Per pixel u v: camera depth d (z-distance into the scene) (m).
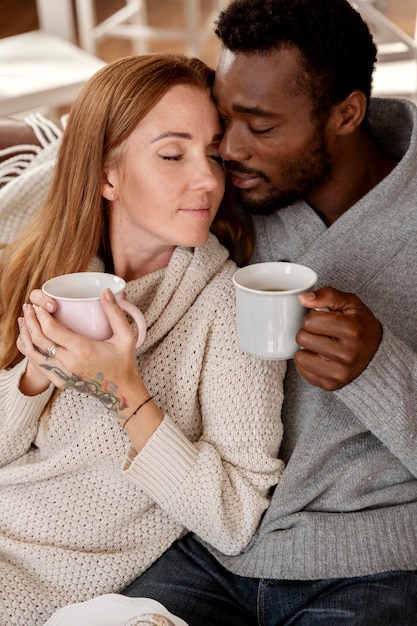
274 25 1.18
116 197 1.32
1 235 1.64
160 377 1.29
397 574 1.19
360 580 1.20
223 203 1.41
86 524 1.26
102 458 1.28
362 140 1.33
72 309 1.09
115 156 1.28
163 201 1.26
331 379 1.10
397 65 4.24
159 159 1.24
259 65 1.19
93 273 1.14
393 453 1.20
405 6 5.20
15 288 1.42
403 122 1.36
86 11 3.91
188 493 1.21
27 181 1.64
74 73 2.53
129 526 1.29
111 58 4.52
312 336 1.05
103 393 1.16
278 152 1.24
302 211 1.34
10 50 2.78
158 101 1.23
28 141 1.78
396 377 1.13
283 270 1.10
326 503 1.26
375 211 1.27
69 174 1.33
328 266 1.30
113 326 1.10
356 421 1.26
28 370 1.27
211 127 1.26
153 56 1.27
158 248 1.34
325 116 1.24
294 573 1.21
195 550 1.32
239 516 1.24
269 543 1.23
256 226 1.42
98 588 1.25
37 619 1.21
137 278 1.39
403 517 1.21
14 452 1.32
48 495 1.28
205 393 1.28
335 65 1.21
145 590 1.25
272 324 1.04
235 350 1.26
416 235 1.26
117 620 1.11
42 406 1.30
